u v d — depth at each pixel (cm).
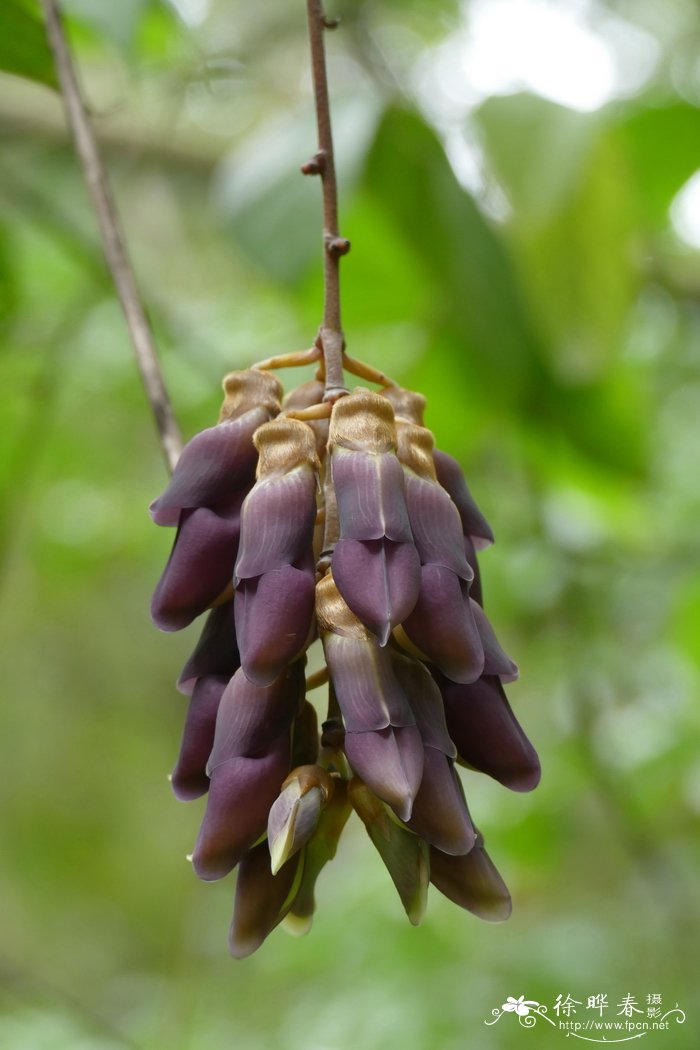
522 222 116
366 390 88
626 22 193
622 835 191
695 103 141
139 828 384
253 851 88
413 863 87
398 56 180
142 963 362
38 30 104
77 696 355
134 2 113
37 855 378
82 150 102
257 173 118
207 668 89
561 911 213
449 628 86
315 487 88
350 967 193
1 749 368
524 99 117
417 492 87
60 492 204
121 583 307
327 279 91
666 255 161
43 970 349
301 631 86
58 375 151
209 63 151
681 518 190
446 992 187
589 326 122
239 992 244
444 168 126
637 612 188
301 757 88
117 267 101
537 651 191
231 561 89
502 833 188
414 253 133
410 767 86
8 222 155
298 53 178
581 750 177
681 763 179
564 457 153
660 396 200
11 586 266
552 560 177
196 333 158
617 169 119
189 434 173
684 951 192
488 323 132
